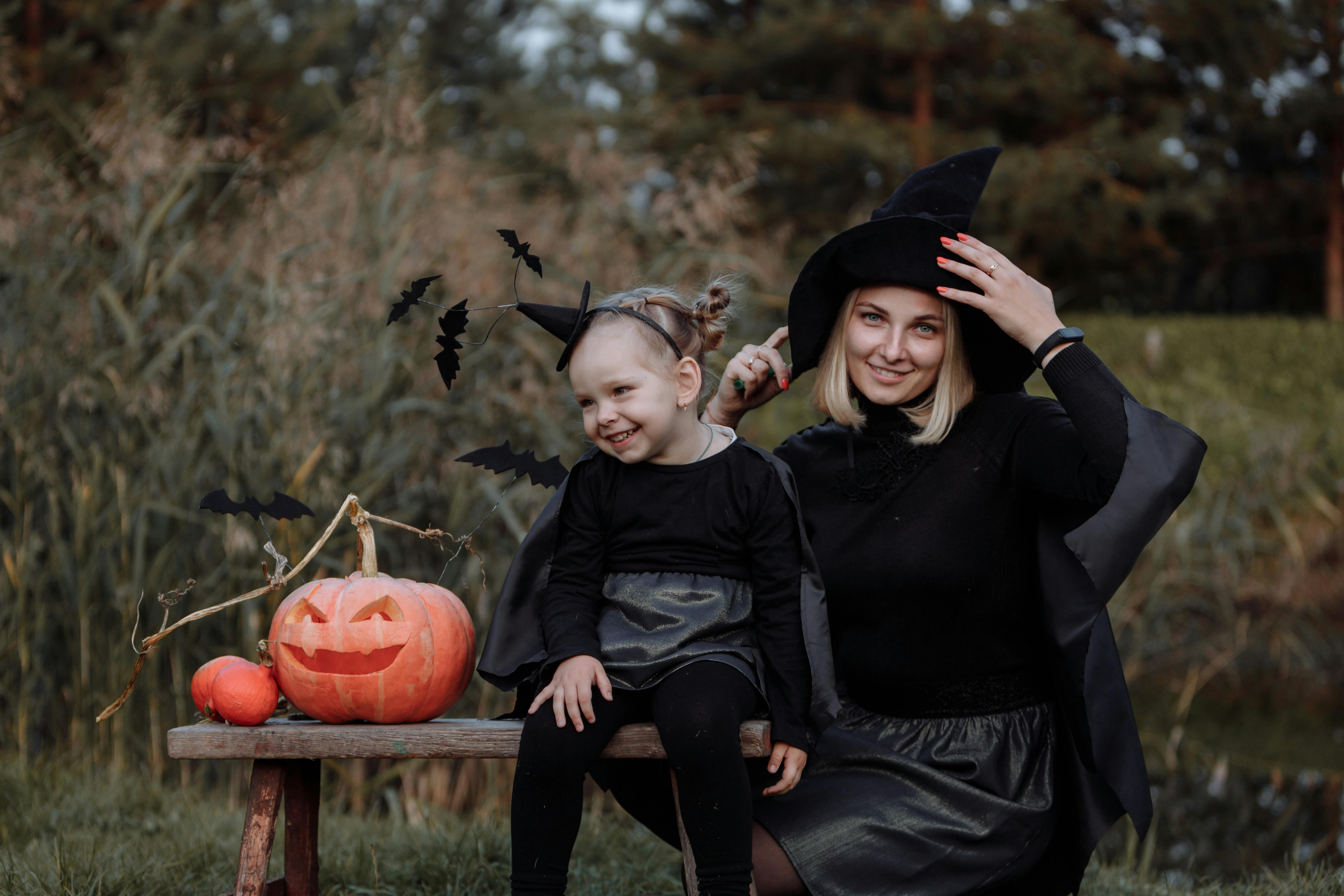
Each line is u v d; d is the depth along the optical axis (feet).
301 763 8.43
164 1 44.50
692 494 7.80
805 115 54.34
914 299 7.97
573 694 7.16
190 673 14.46
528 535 8.09
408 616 7.70
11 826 11.39
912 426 8.38
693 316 8.11
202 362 15.70
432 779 14.76
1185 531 21.85
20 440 14.35
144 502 13.97
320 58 54.70
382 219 16.01
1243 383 39.22
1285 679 22.33
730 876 6.90
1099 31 57.72
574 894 10.24
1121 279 57.21
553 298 17.49
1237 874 12.88
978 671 8.17
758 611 7.70
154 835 11.67
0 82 18.49
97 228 16.26
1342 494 26.94
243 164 17.83
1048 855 8.29
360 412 15.03
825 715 7.61
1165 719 19.90
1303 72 55.26
